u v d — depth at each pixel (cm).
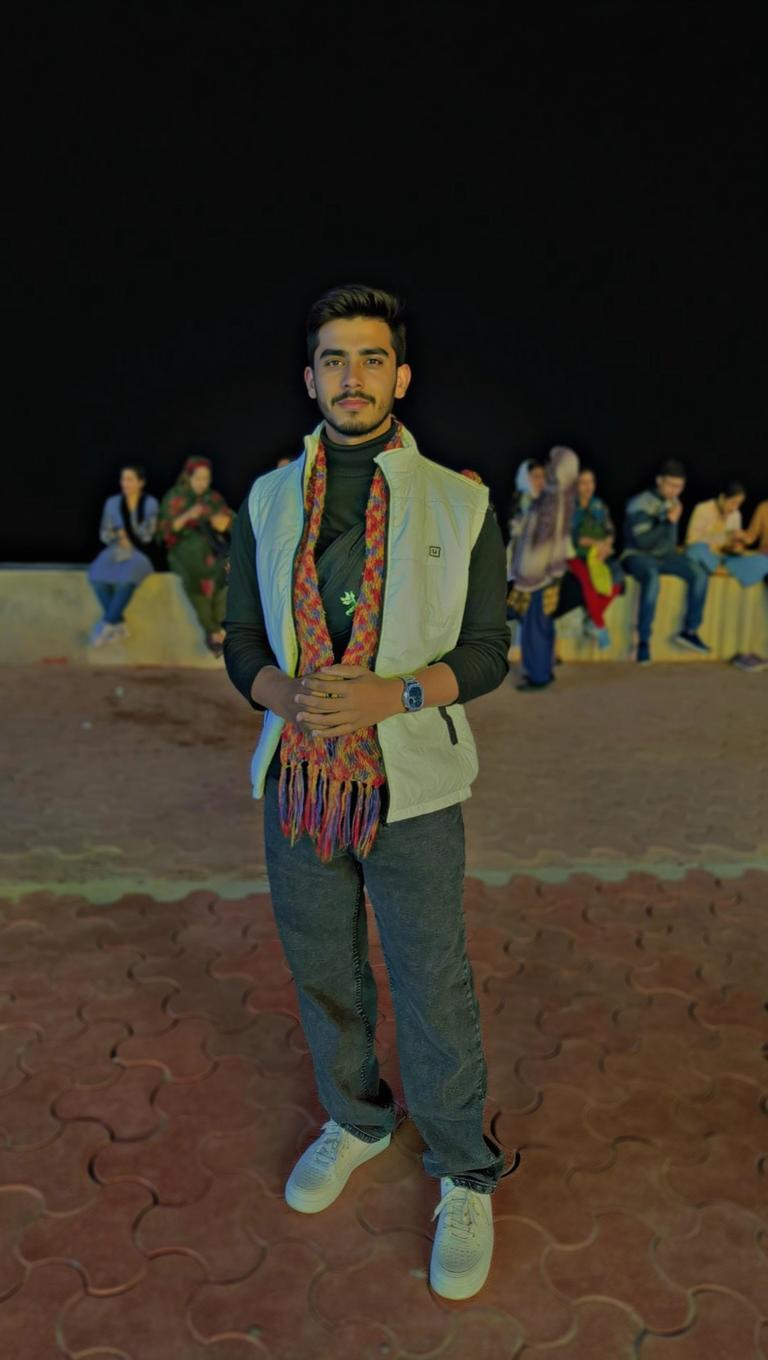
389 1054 252
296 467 176
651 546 712
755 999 281
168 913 325
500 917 327
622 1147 222
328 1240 196
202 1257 192
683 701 629
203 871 361
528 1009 274
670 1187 211
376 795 170
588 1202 206
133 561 672
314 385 169
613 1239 197
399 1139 223
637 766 500
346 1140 209
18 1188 207
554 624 656
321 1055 197
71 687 634
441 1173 194
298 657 174
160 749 512
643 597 717
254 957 298
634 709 607
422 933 177
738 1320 181
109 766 484
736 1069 250
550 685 660
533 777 480
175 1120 228
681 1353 174
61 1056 249
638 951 307
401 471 167
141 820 412
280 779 176
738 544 732
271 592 173
